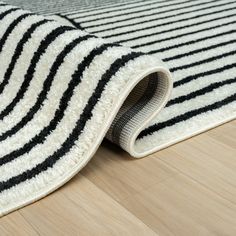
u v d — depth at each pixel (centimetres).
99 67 58
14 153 58
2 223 49
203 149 64
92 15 119
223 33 107
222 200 53
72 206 52
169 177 57
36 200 52
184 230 48
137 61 56
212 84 81
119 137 61
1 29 76
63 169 55
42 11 123
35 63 68
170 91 60
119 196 54
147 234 47
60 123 60
